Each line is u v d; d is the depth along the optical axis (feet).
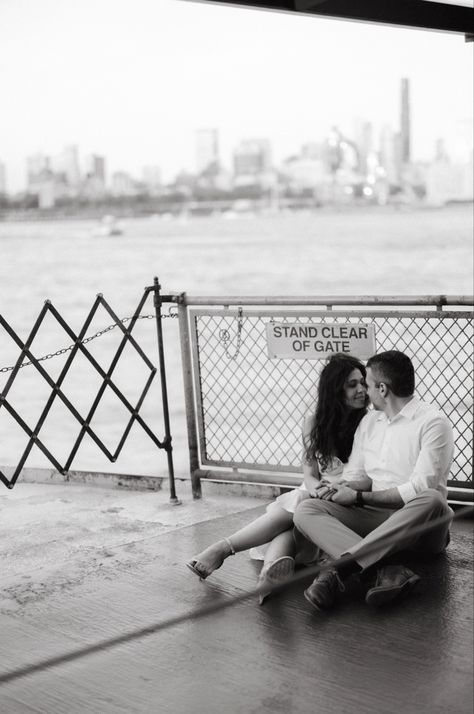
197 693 11.13
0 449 58.34
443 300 17.13
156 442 19.20
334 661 11.74
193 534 17.22
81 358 98.37
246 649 12.25
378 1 15.56
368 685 11.07
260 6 13.75
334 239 267.59
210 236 303.89
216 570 15.26
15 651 12.53
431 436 14.51
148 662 12.02
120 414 68.44
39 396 77.00
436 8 16.67
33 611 13.88
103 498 20.10
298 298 18.12
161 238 305.53
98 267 224.94
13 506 19.74
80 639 12.83
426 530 14.08
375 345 17.71
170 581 14.85
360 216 357.82
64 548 16.75
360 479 15.25
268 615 13.30
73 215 347.97
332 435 15.38
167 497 19.94
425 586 14.02
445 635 12.32
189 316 19.33
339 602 13.62
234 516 18.24
